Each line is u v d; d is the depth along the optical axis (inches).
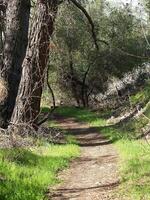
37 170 537.3
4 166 497.0
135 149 673.0
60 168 591.5
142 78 1547.7
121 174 528.4
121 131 946.7
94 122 1285.7
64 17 1397.6
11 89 804.6
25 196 408.8
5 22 852.6
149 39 1525.6
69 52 1865.2
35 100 797.2
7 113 797.2
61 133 954.1
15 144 603.5
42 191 449.7
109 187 478.9
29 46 791.1
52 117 1496.1
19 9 818.8
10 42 816.9
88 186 492.1
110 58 1889.8
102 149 780.6
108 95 1914.4
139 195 418.0
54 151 711.1
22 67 798.5
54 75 2004.2
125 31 1824.6
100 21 1902.1
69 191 471.8
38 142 729.6
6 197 397.1
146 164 536.1
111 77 1989.4
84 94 2071.9
